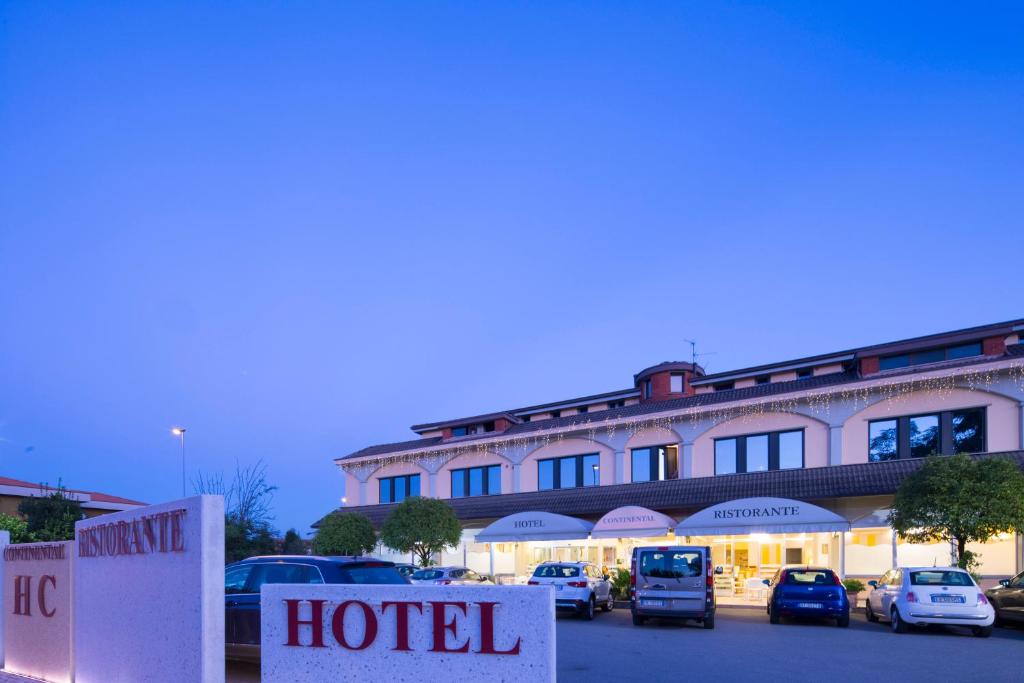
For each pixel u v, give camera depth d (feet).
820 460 86.38
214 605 23.27
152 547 26.14
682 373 115.34
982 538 63.16
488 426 127.75
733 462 93.40
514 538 89.56
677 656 43.91
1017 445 73.82
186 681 23.48
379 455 131.03
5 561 40.19
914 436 80.79
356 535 106.32
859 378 86.53
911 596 55.01
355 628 19.71
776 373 100.73
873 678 36.68
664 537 96.43
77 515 83.76
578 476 107.96
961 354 83.92
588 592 67.97
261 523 103.40
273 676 20.26
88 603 31.17
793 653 44.98
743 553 92.07
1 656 39.34
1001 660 42.14
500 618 18.42
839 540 83.76
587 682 35.91
